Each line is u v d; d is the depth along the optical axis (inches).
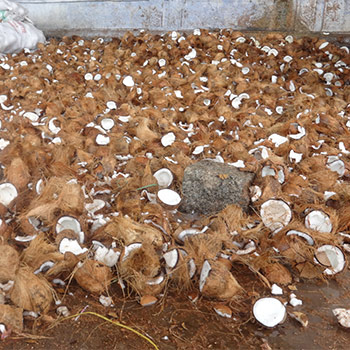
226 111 111.0
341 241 65.9
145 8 226.5
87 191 73.1
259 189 71.8
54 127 99.3
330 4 199.0
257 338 50.2
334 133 101.4
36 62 172.4
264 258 59.5
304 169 82.4
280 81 147.4
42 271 55.2
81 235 60.6
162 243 59.8
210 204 74.4
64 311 52.2
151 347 48.4
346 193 73.9
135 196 69.7
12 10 199.8
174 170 78.3
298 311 54.2
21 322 48.8
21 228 61.8
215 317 52.9
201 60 175.0
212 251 59.1
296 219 68.4
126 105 110.7
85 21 236.7
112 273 57.1
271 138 92.9
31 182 70.9
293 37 202.5
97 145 88.8
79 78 150.3
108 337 49.4
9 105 120.3
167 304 54.6
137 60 175.9
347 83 150.3
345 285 59.3
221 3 214.8
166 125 98.9
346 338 50.4
